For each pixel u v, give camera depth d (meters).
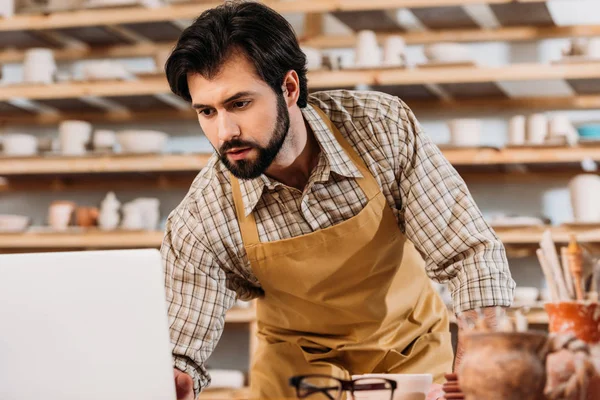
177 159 4.05
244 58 1.57
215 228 1.81
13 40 4.43
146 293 1.33
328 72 3.85
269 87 1.60
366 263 1.81
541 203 3.92
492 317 1.20
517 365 1.08
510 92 3.97
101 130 4.35
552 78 3.67
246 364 4.16
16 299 1.29
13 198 4.52
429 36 4.04
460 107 4.05
